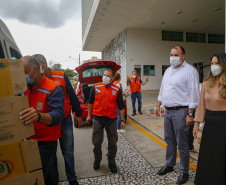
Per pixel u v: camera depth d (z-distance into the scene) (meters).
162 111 6.39
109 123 2.87
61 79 2.52
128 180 2.67
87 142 4.31
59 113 1.63
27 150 1.33
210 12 12.70
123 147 3.87
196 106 2.47
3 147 1.25
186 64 2.60
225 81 1.90
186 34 17.42
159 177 2.72
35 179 1.38
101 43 22.98
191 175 2.74
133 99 6.76
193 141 3.72
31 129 1.35
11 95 1.27
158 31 16.61
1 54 1.94
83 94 5.60
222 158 1.93
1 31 2.10
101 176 2.80
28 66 1.53
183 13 12.84
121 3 11.18
